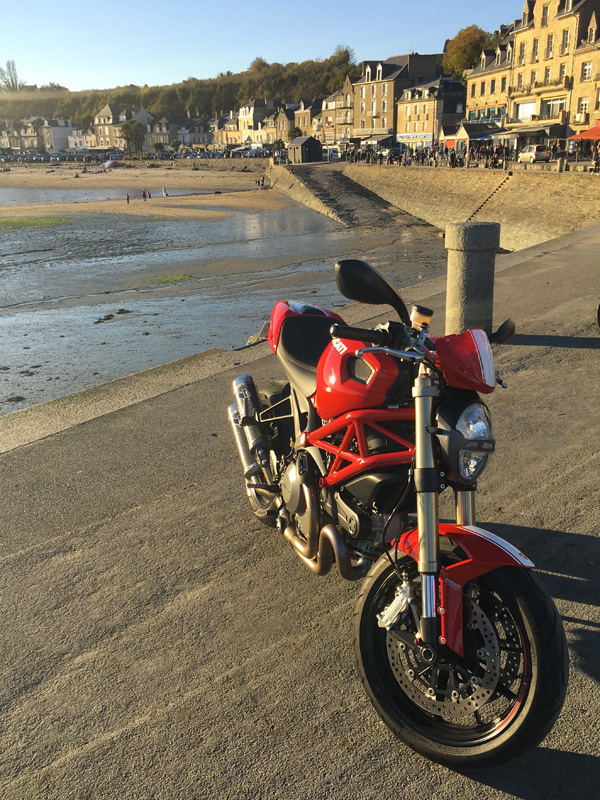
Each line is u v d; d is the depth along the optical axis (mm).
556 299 8359
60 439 5180
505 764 2076
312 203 60375
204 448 4871
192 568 3473
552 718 1957
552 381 5793
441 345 2086
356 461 2475
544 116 58688
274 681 2695
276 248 35469
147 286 24641
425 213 50344
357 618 2348
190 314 19141
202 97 199500
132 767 2336
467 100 74000
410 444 2359
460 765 2139
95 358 14648
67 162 150750
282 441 3490
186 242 38219
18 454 4949
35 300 22516
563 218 35375
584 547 3443
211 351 7371
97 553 3643
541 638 1953
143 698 2643
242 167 114062
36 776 2320
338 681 2680
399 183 57031
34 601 3268
